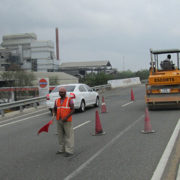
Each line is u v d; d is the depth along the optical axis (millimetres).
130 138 10320
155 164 7543
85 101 18953
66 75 83688
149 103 16578
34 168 7836
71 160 8305
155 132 11016
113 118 15008
